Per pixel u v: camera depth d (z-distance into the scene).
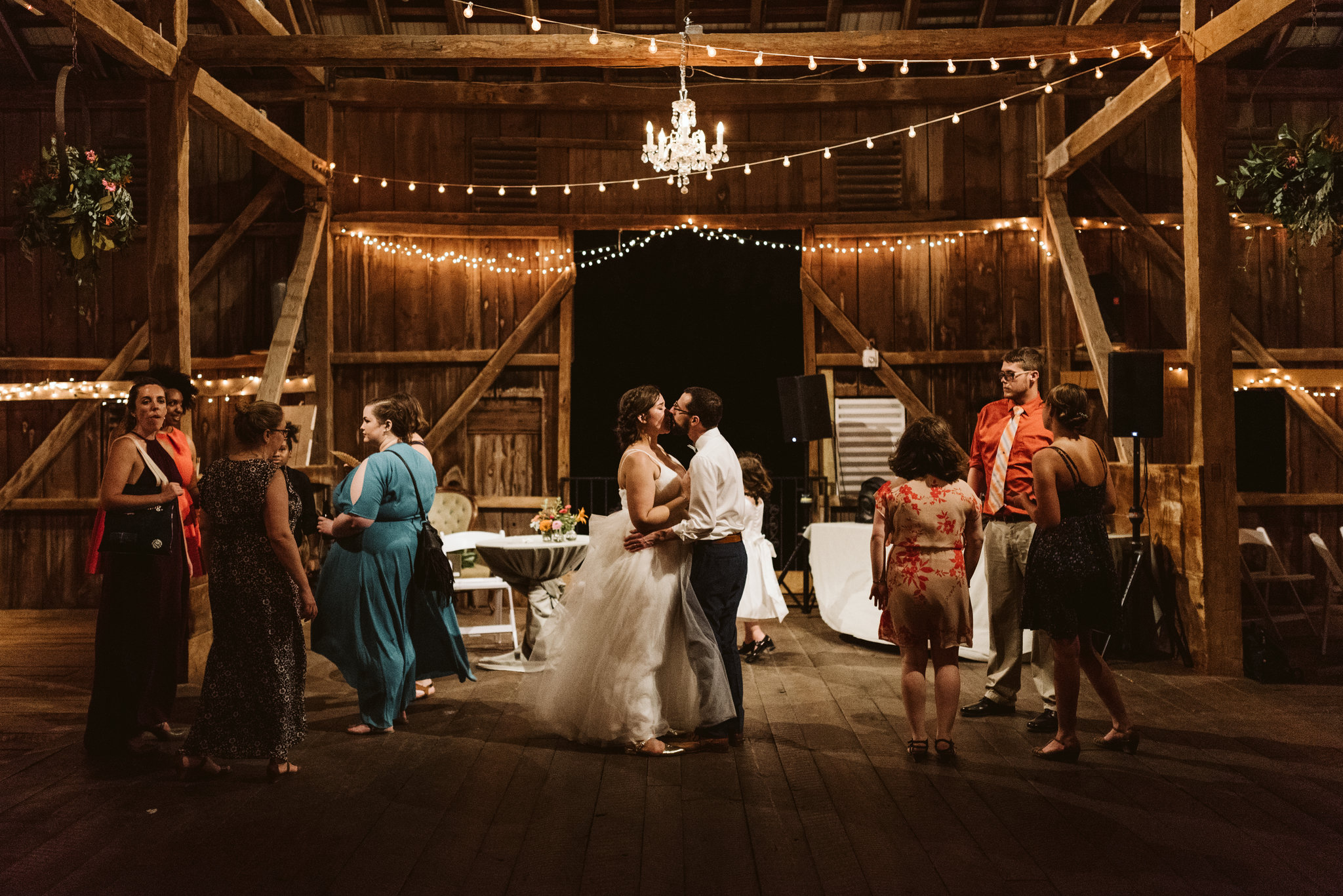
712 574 3.81
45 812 3.13
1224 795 3.25
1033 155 7.98
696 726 3.77
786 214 8.05
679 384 10.16
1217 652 5.12
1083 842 2.85
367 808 3.16
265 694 3.38
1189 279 5.34
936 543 3.63
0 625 7.00
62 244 4.83
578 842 2.87
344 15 7.63
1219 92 5.29
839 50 5.91
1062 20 7.59
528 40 5.81
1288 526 7.70
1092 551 3.58
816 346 8.09
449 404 7.98
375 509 3.98
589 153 8.08
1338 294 7.83
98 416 7.78
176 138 5.41
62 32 7.53
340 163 7.92
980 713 4.34
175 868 2.68
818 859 2.74
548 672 4.02
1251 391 7.57
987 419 4.57
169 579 3.91
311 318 7.77
